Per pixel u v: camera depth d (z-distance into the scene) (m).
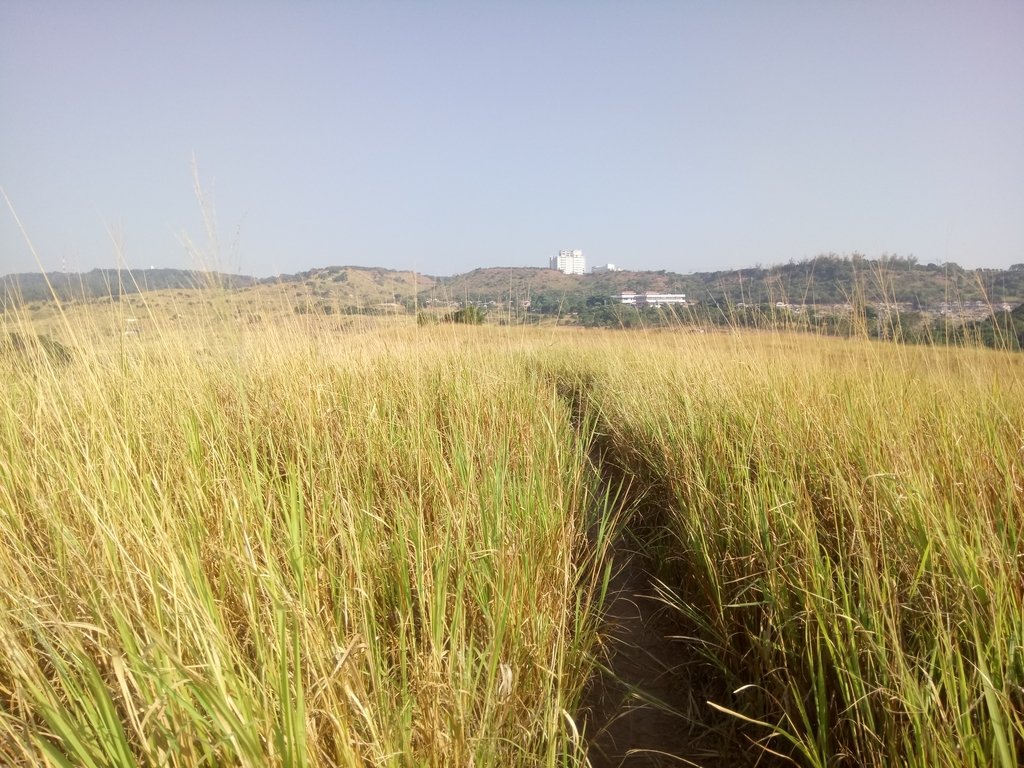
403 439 3.97
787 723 2.38
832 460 3.14
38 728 1.72
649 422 5.53
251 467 3.01
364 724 1.73
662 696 2.91
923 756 1.68
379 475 3.54
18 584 2.10
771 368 5.05
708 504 3.61
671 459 4.54
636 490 5.25
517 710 2.22
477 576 2.56
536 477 3.72
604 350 10.81
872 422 3.58
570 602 3.06
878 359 4.45
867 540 2.70
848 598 2.36
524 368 7.29
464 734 1.81
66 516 2.57
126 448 2.54
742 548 3.16
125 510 2.27
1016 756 1.68
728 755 2.48
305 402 4.15
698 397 5.35
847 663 2.13
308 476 3.11
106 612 1.92
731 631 2.91
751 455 3.92
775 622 2.57
